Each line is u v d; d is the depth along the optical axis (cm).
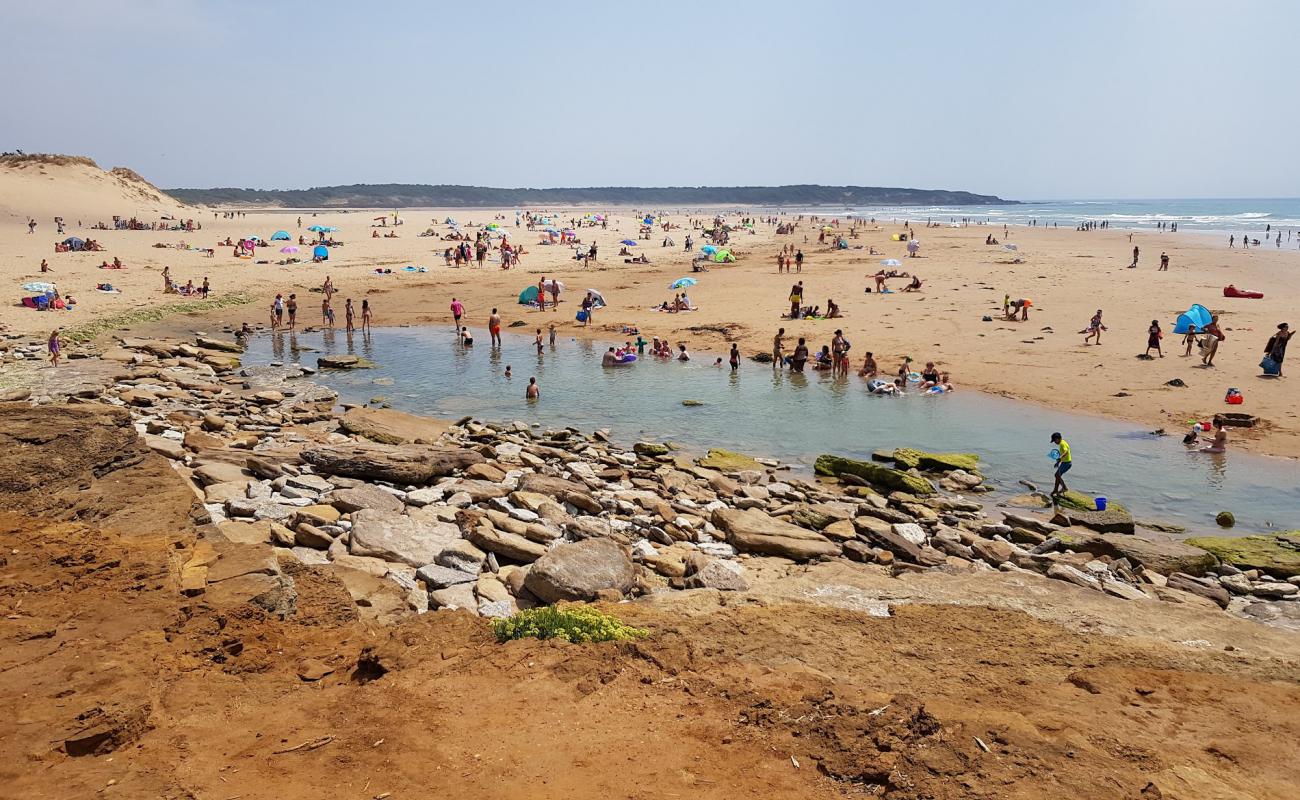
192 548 931
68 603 747
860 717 661
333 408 2392
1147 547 1357
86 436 1067
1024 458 1930
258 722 622
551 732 642
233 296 4525
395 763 578
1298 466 1798
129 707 581
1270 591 1227
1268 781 618
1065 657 866
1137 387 2439
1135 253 5250
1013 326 3331
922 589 1130
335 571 1039
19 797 485
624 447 2058
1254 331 3038
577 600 1041
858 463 1803
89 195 9806
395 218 10644
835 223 12700
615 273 5612
